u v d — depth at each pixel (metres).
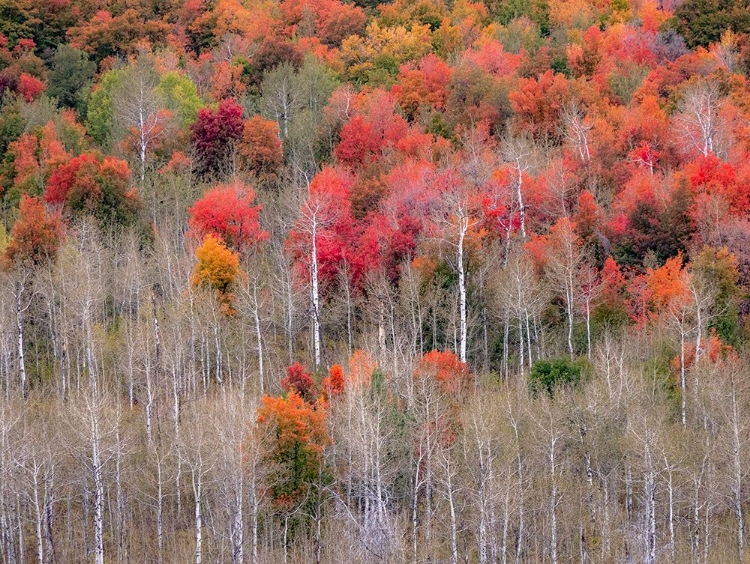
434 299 115.00
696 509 83.56
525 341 118.88
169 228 138.25
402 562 79.81
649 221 126.19
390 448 89.06
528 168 139.50
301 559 86.06
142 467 94.88
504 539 80.94
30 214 129.50
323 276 126.50
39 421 100.12
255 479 85.81
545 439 89.12
